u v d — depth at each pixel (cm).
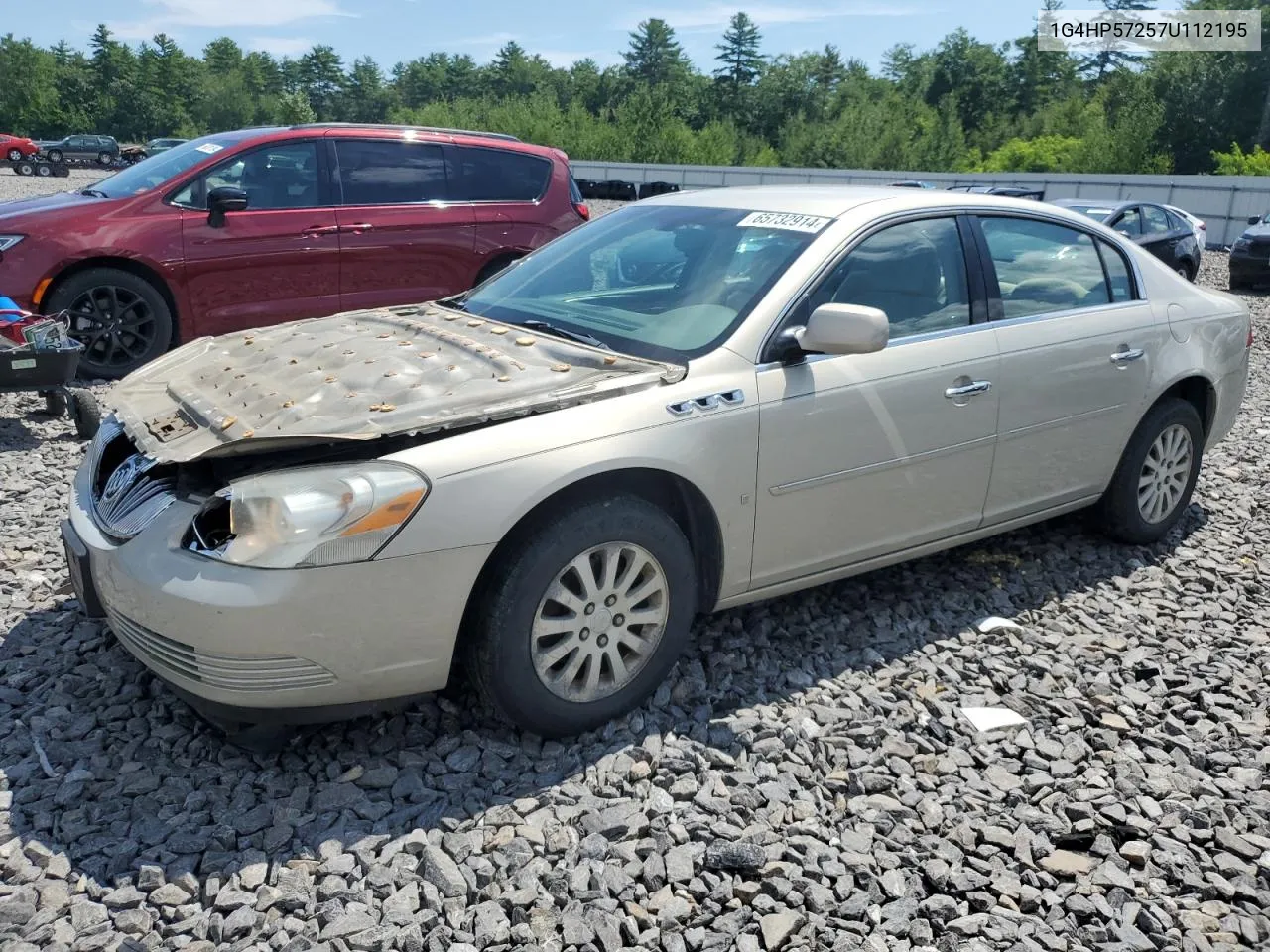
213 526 295
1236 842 294
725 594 362
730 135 7312
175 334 827
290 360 347
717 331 360
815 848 284
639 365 342
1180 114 6731
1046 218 455
